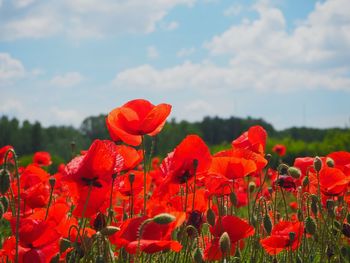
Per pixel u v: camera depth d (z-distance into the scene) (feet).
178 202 11.25
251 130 12.75
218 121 242.78
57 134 206.59
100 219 9.54
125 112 9.98
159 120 10.02
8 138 221.25
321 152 76.54
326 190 12.39
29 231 8.69
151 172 15.65
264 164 11.20
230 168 10.81
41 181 13.26
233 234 10.04
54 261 8.73
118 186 9.98
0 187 8.65
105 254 8.64
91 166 8.96
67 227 9.64
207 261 10.74
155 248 8.07
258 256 12.39
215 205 13.44
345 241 13.73
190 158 9.91
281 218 14.65
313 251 13.52
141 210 12.39
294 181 13.29
